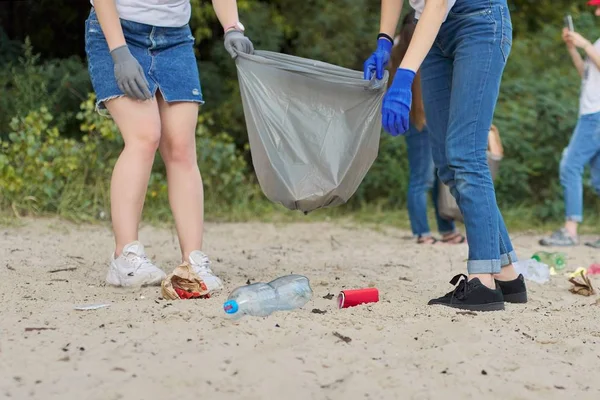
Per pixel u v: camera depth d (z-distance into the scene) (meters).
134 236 6.02
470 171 5.30
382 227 11.84
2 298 5.41
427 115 5.66
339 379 3.90
